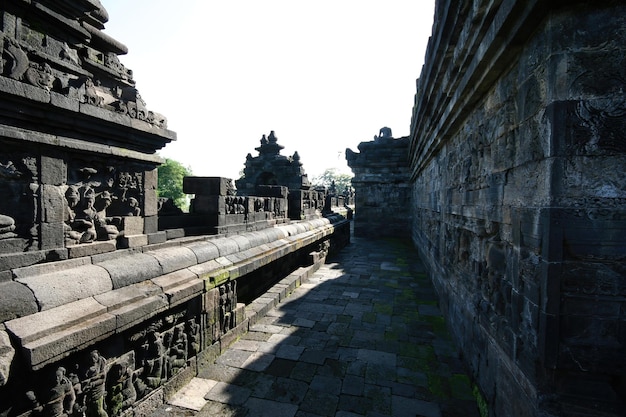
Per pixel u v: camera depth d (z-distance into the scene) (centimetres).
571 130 197
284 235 813
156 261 394
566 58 197
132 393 321
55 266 304
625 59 191
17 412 230
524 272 241
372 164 1802
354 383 401
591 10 195
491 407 312
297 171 1967
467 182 448
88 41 372
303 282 884
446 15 349
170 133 463
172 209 606
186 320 403
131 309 311
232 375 417
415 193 1515
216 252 508
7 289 251
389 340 523
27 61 283
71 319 265
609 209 192
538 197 219
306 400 367
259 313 607
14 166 284
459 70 382
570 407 200
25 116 285
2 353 218
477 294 385
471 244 424
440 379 410
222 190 604
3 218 272
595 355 197
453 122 491
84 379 274
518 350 247
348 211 2825
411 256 1277
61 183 321
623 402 194
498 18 248
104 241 366
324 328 569
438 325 587
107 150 362
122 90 429
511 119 280
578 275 198
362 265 1111
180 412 346
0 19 277
